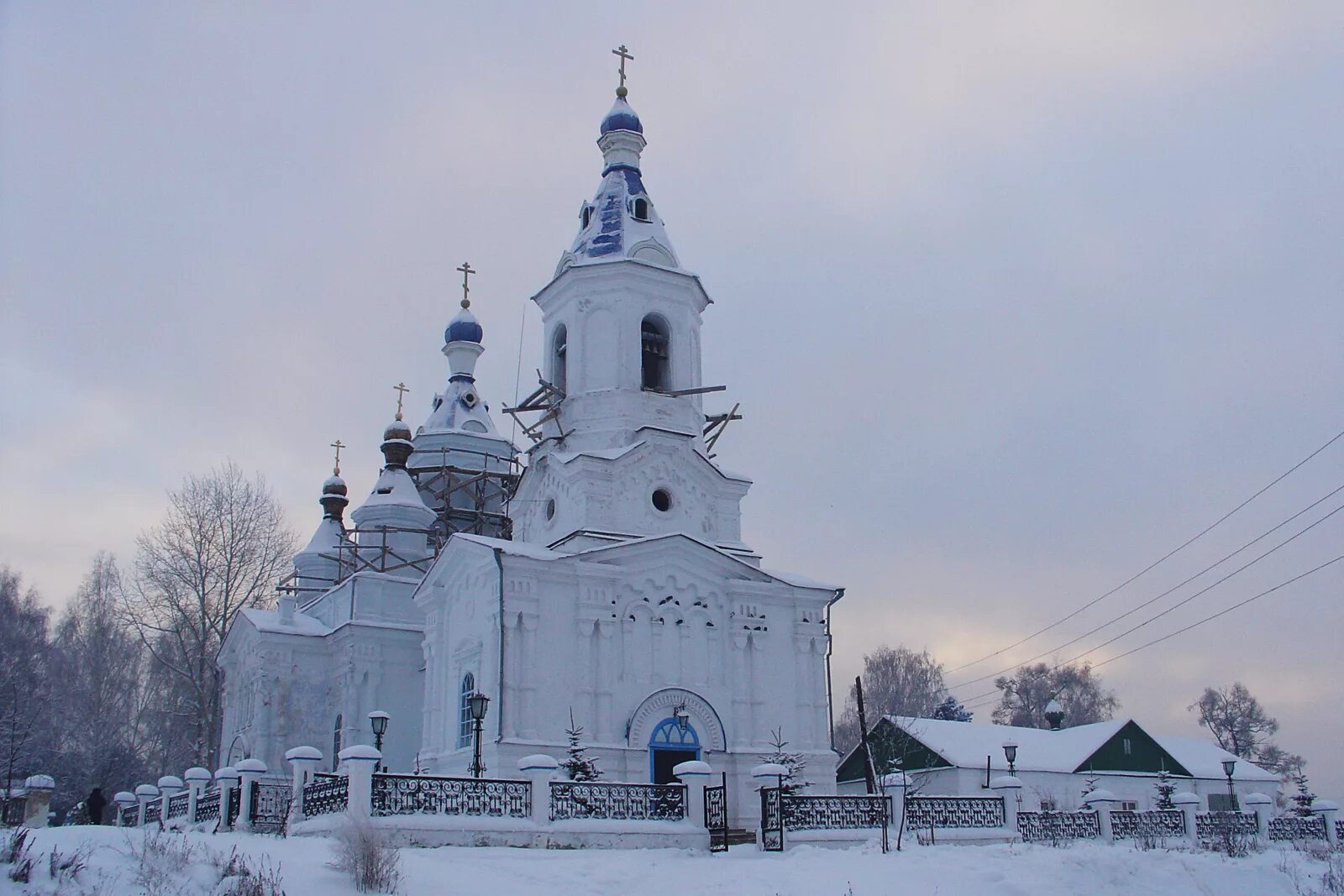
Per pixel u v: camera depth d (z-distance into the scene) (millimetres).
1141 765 54500
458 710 35000
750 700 35781
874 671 90500
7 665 57062
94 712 62562
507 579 33312
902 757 49875
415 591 41750
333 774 24062
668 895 19703
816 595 37906
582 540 35781
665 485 37938
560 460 37656
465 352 57469
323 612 48469
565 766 30469
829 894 19906
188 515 55281
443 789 23438
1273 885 24562
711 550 36312
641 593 35125
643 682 34281
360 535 50281
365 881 18016
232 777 29891
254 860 19062
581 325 39656
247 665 47000
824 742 36531
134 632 67875
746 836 31359
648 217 41688
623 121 42938
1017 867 22250
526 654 32938
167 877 16797
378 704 43812
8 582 68688
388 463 51656
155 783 66375
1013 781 31281
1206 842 34531
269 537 57125
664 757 33938
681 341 40188
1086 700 99500
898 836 26812
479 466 54000
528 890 19109
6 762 53656
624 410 38312
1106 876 22625
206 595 54500
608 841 24531
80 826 20812
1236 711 95125
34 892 15031
